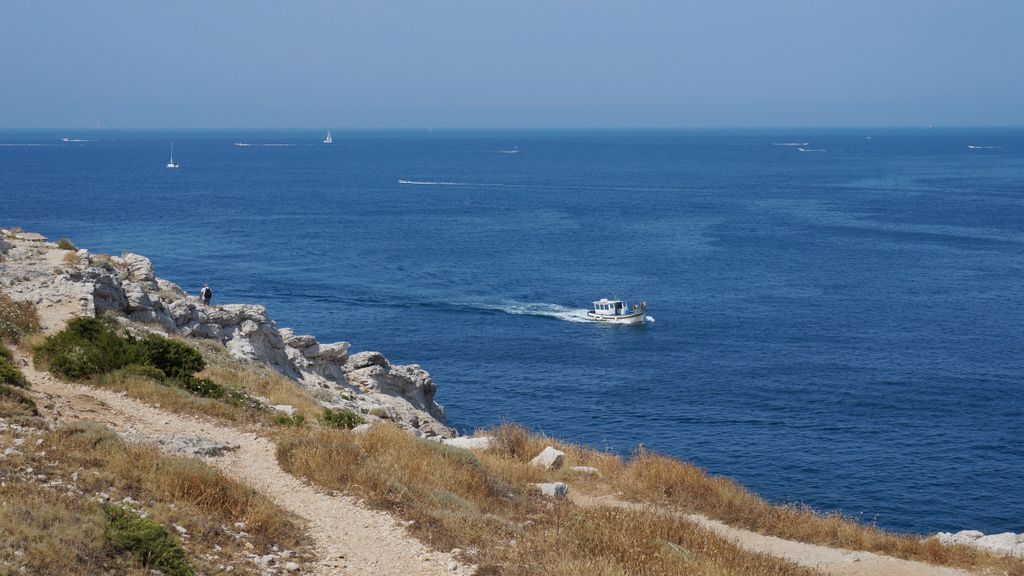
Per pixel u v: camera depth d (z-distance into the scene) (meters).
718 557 33.78
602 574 29.64
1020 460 99.69
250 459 37.91
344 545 30.52
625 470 50.00
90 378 47.03
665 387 128.12
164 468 32.44
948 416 114.69
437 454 43.16
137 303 69.56
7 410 35.19
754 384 129.00
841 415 115.31
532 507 40.34
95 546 24.77
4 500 25.84
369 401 79.81
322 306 177.88
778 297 189.62
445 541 31.67
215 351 68.31
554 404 120.50
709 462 99.44
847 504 88.19
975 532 47.03
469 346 151.50
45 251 80.56
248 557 27.89
